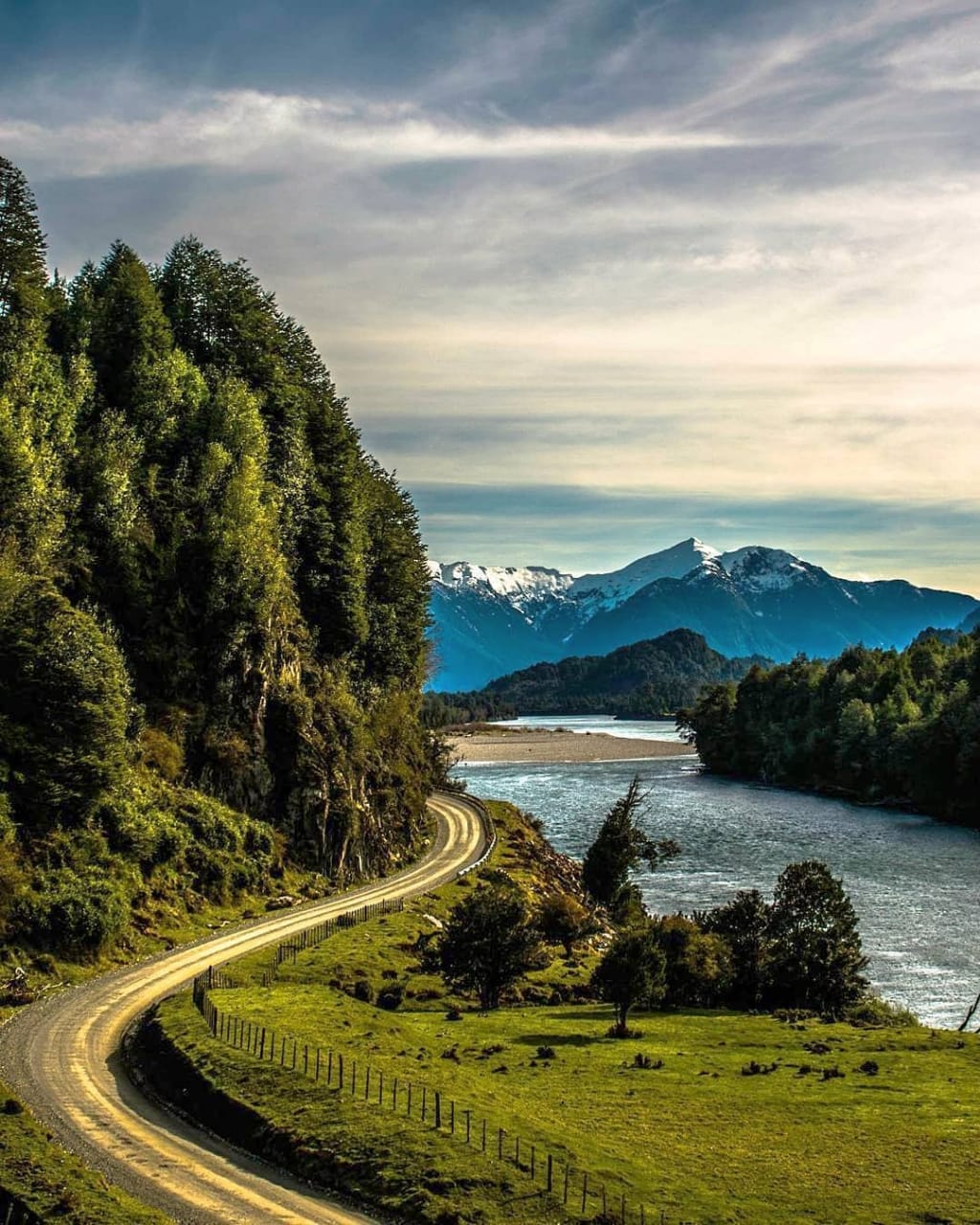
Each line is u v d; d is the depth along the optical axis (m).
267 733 116.69
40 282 120.88
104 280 144.75
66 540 105.94
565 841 165.50
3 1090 51.25
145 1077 55.38
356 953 84.75
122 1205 39.25
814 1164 47.53
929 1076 62.19
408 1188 41.44
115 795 91.12
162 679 109.25
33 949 74.38
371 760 133.50
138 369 127.19
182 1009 63.31
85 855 84.62
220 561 116.44
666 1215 40.62
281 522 135.25
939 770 195.75
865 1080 60.91
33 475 101.12
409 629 166.88
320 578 139.25
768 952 85.88
